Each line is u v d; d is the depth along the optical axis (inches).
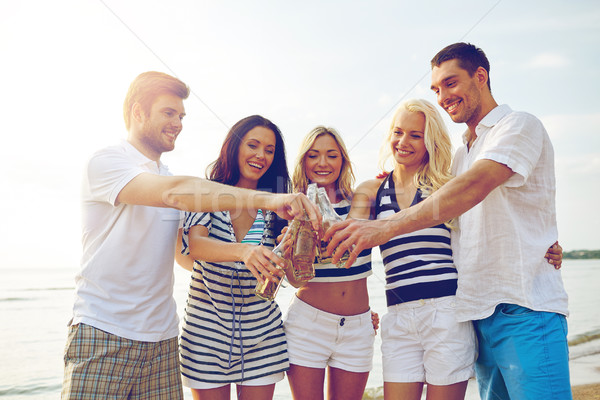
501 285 74.5
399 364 84.0
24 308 443.5
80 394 68.5
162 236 76.7
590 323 325.4
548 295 73.3
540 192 74.6
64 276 695.7
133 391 74.2
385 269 87.3
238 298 81.8
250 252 71.4
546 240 74.3
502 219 74.2
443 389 79.0
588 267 801.6
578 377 182.5
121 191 70.1
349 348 88.6
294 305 89.8
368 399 170.7
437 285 81.0
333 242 71.4
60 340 312.0
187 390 172.6
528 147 71.4
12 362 252.4
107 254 72.7
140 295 74.0
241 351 80.1
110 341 70.6
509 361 73.8
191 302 82.6
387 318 86.5
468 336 80.6
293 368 87.4
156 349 75.7
